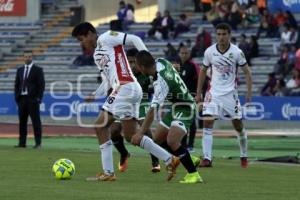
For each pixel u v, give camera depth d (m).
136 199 19.33
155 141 24.47
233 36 67.25
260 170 28.05
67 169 24.03
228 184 23.16
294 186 22.81
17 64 74.94
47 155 33.50
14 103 64.56
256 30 67.62
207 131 29.64
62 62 72.69
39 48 75.88
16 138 48.34
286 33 62.94
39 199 19.25
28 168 27.50
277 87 59.00
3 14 80.75
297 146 42.75
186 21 70.50
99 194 20.30
